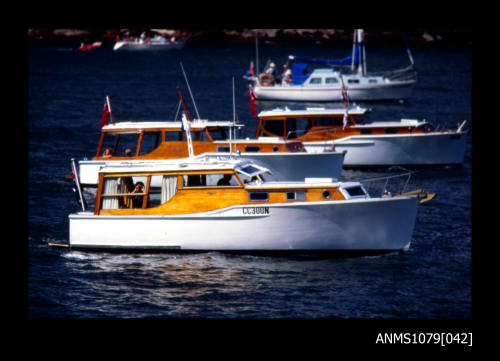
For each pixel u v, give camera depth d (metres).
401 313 58.19
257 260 70.00
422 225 82.81
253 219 69.31
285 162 102.38
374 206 69.12
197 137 101.81
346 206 68.81
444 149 122.12
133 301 60.12
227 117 185.00
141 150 101.62
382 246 70.88
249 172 70.19
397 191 104.69
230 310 58.53
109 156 101.81
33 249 72.12
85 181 101.56
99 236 71.50
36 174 107.62
